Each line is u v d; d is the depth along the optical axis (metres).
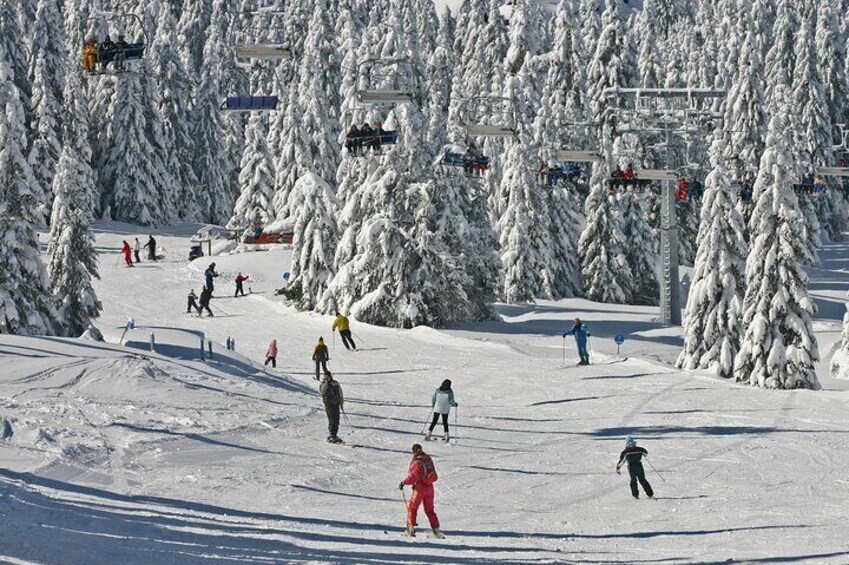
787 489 21.95
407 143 53.91
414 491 16.52
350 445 25.11
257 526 16.06
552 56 82.00
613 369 41.91
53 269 44.41
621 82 81.81
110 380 28.66
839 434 28.77
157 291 62.06
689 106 58.78
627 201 70.88
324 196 57.31
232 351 38.59
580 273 71.50
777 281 39.97
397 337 49.91
